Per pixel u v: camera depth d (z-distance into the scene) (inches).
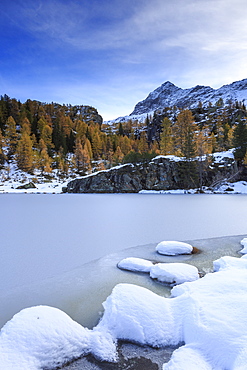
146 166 1229.1
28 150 1850.4
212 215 417.4
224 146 1721.2
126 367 82.6
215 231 294.0
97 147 2474.2
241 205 576.1
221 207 535.2
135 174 1223.5
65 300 128.6
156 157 1268.5
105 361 85.4
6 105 2780.5
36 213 452.8
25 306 121.6
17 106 2839.6
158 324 101.0
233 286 119.7
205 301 108.3
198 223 343.0
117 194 1104.8
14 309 118.5
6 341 83.1
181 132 1466.5
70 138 2623.0
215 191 1124.5
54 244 234.5
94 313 116.2
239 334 84.0
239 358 74.0
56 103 4067.4
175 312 108.8
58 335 89.0
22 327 88.8
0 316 111.8
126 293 115.8
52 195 1072.8
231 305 101.9
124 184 1218.6
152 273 160.9
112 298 114.2
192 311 103.7
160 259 197.5
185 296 116.7
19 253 205.9
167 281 152.3
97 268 176.1
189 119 1465.3
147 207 545.3
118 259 196.4
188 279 152.0
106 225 328.2
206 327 91.0
